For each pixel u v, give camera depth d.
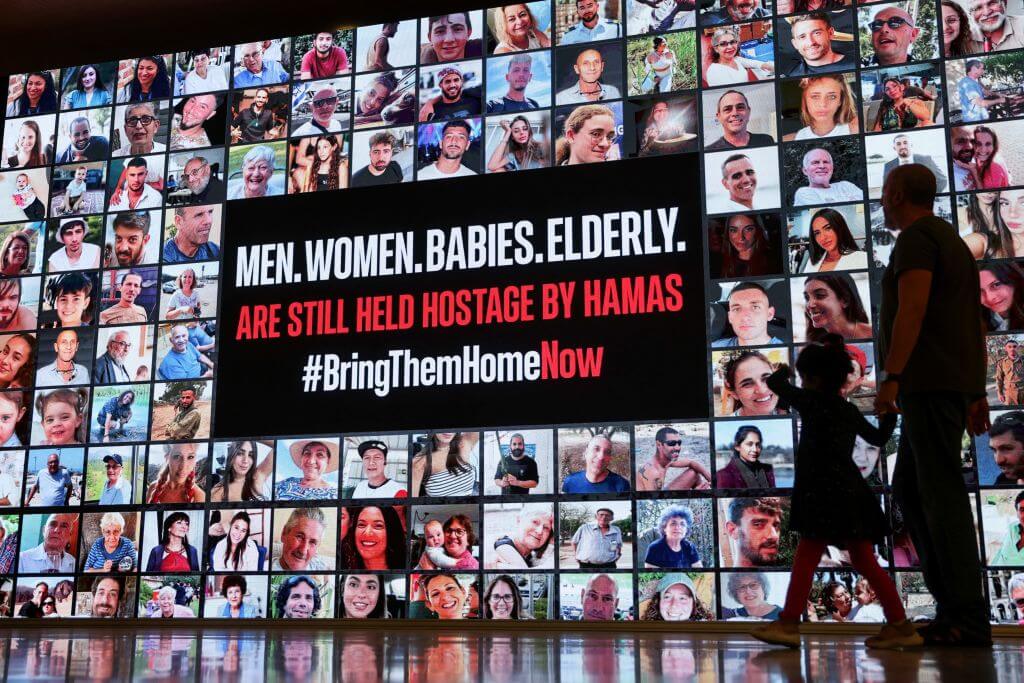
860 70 4.29
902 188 2.44
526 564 4.19
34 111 5.27
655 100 4.49
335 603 4.34
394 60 4.87
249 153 4.95
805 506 2.35
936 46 4.23
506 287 4.48
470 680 1.52
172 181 5.01
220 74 5.09
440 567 4.27
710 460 4.09
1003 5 4.19
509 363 4.40
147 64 5.19
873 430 2.38
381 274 4.64
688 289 4.26
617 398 4.25
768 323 4.14
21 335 4.98
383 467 4.44
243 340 4.73
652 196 4.39
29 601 4.63
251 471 4.57
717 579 3.98
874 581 2.30
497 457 4.32
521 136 4.62
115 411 4.79
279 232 4.82
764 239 4.23
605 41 4.61
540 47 4.69
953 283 2.30
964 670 1.60
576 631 3.88
